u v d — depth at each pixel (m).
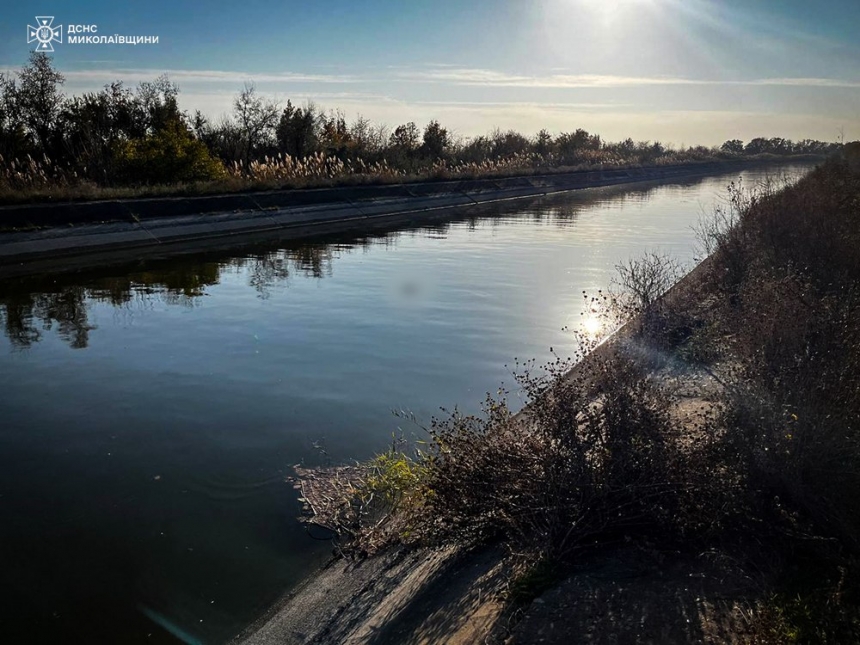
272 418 7.29
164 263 16.81
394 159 38.19
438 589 3.81
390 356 9.41
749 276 9.11
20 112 25.41
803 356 4.48
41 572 4.68
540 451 3.92
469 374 8.67
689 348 7.18
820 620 2.84
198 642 4.01
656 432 3.84
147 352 9.66
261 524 5.25
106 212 19.48
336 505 5.44
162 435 6.89
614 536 3.66
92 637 4.05
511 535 3.84
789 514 3.45
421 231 23.22
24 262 16.61
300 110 34.69
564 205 33.09
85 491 5.78
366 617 3.89
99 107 27.16
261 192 25.14
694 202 34.62
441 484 4.15
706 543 3.48
